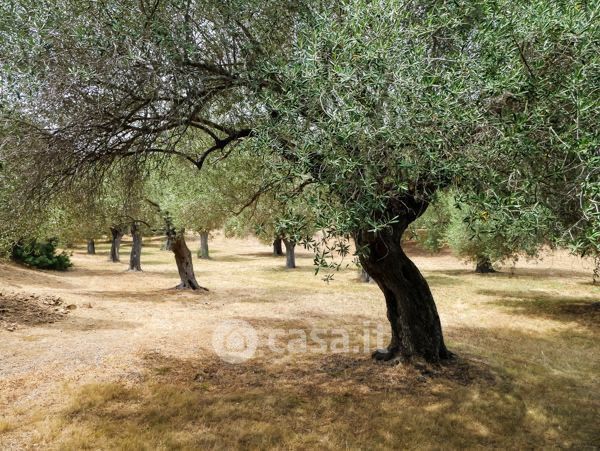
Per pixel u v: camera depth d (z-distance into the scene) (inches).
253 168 395.2
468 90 140.0
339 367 289.9
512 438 200.5
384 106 140.9
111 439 189.9
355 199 147.9
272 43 224.8
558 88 154.7
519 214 144.6
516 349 346.3
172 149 255.3
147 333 377.4
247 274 938.7
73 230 555.2
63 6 190.1
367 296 617.6
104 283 733.9
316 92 143.4
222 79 226.7
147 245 1913.1
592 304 552.1
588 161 126.0
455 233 766.5
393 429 206.7
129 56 179.0
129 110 219.5
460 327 424.8
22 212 227.5
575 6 145.6
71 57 183.8
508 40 152.3
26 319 400.8
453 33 182.1
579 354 335.6
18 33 184.2
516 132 138.1
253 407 226.8
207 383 260.5
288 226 144.7
